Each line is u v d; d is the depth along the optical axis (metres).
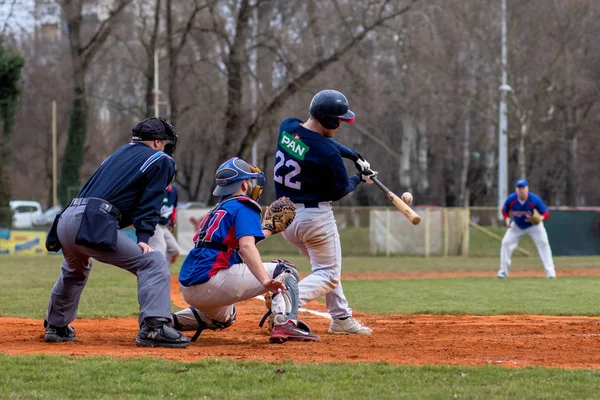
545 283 55.31
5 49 127.69
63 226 22.09
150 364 18.89
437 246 106.12
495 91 150.38
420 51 142.38
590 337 25.55
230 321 24.84
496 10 134.62
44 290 46.16
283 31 140.75
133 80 187.50
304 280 25.16
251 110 134.75
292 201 25.05
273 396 15.96
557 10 134.50
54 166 143.38
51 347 22.56
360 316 34.41
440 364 19.55
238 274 22.81
